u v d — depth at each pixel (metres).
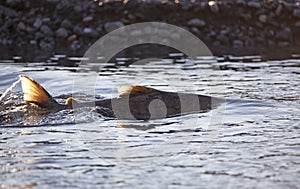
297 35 52.50
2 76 36.22
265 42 51.78
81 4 53.59
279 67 39.91
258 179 19.48
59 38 51.50
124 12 52.81
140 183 19.14
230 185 19.00
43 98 27.64
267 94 31.39
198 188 18.75
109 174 20.00
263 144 23.19
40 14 53.47
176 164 20.98
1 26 53.06
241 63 41.75
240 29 52.38
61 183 19.14
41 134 24.45
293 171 20.19
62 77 36.00
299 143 23.27
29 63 41.53
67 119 26.28
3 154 21.95
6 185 18.97
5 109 27.34
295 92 31.89
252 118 26.92
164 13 52.91
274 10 53.53
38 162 21.12
